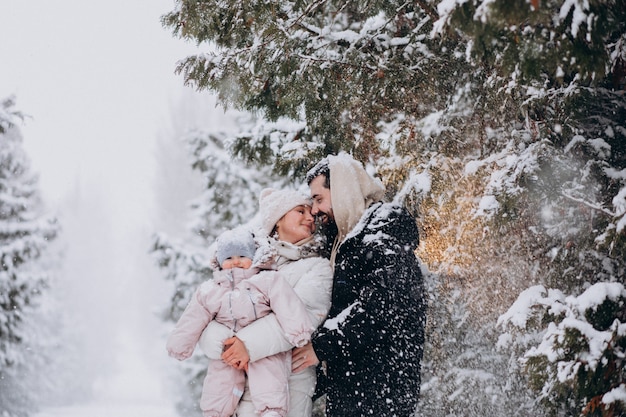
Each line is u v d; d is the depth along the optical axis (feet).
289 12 15.30
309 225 12.37
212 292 11.19
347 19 16.93
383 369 10.81
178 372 73.51
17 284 51.70
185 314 11.30
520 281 15.61
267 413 10.49
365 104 15.44
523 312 12.85
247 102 16.70
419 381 11.15
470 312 16.85
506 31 10.41
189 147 36.35
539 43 10.30
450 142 15.31
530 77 10.63
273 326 10.73
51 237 56.85
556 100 13.79
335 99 15.26
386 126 16.16
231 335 10.96
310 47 15.06
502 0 9.09
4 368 52.70
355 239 11.19
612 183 13.70
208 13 15.23
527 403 16.99
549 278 15.17
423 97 15.58
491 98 14.08
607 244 11.43
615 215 11.36
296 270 11.64
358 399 10.82
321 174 12.14
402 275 10.90
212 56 15.49
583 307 11.34
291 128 20.26
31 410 88.48
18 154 80.28
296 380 11.23
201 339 11.14
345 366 11.00
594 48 10.05
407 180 15.93
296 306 10.76
